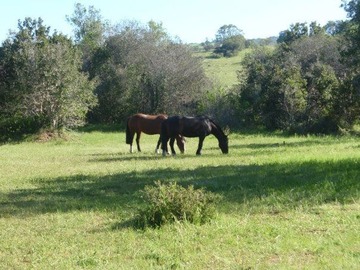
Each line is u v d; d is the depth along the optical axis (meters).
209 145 25.66
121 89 43.09
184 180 12.70
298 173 12.75
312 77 35.94
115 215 8.96
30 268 6.08
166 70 42.50
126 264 6.05
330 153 17.33
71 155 21.97
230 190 10.99
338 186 10.42
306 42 42.00
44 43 34.44
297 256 6.01
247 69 43.09
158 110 43.00
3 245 7.14
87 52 45.50
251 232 7.27
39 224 8.49
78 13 62.25
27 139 31.78
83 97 34.25
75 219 8.78
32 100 33.31
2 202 10.61
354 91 29.39
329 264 5.53
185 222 7.75
